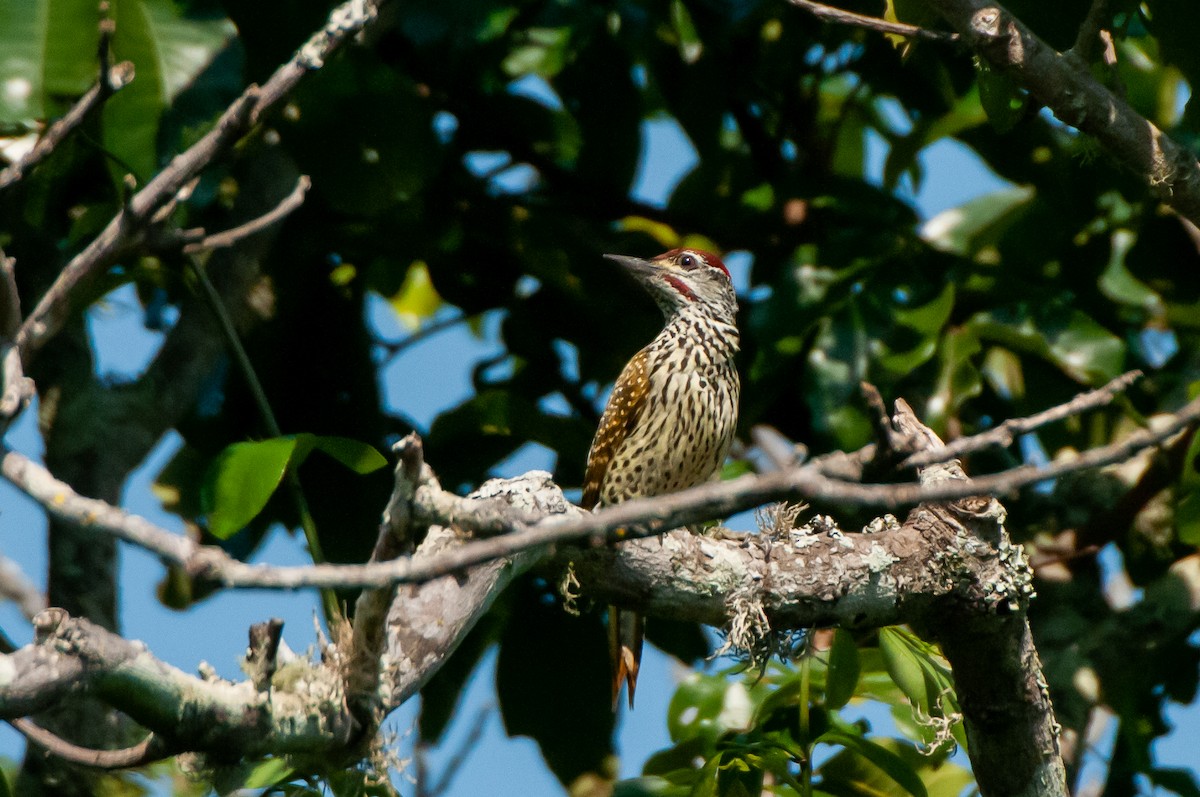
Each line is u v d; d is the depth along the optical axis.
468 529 5.76
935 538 7.60
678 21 12.09
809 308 10.94
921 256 11.61
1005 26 7.64
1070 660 11.41
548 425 11.04
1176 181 7.80
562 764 11.10
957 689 8.03
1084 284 11.99
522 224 12.34
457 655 11.12
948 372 10.78
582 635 11.19
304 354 11.62
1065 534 11.77
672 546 7.32
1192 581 11.55
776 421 12.52
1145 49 11.98
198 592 12.30
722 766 8.34
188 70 8.63
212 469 7.51
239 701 5.81
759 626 7.36
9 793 8.41
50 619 5.39
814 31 12.00
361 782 6.89
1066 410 5.58
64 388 10.85
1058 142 12.16
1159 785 10.48
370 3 6.63
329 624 6.89
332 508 11.07
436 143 10.22
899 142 12.37
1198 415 5.29
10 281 5.80
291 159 11.35
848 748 8.87
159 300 12.47
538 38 12.07
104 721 10.27
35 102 8.24
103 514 5.02
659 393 11.11
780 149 13.07
